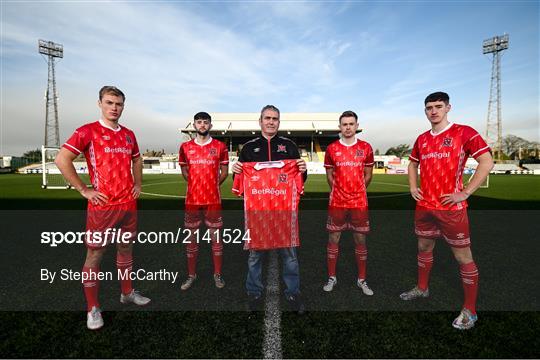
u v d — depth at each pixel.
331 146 3.01
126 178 2.42
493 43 37.69
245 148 2.63
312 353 1.86
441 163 2.38
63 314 2.35
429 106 2.45
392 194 11.85
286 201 2.54
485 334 2.05
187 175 3.15
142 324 2.21
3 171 33.19
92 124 2.32
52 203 8.68
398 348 1.91
